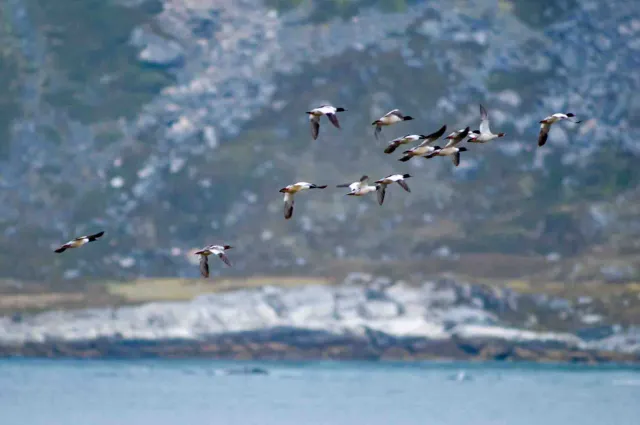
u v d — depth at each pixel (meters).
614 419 64.44
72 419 64.38
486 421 63.28
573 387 91.44
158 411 68.81
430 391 85.88
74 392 82.50
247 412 67.94
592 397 80.62
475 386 91.88
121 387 87.94
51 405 72.50
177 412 68.00
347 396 80.38
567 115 31.27
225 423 61.72
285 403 74.44
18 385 89.31
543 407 71.88
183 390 84.94
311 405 72.88
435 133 31.31
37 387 87.50
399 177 31.94
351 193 31.92
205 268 30.50
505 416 65.75
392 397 79.75
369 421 62.75
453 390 87.06
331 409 70.00
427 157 31.56
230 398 78.00
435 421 63.12
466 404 74.31
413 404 73.88
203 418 64.44
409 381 96.81
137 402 74.88
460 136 31.28
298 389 86.94
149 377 99.56
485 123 31.42
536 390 87.62
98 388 86.44
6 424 62.22
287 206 31.27
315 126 29.89
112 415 66.25
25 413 67.69
